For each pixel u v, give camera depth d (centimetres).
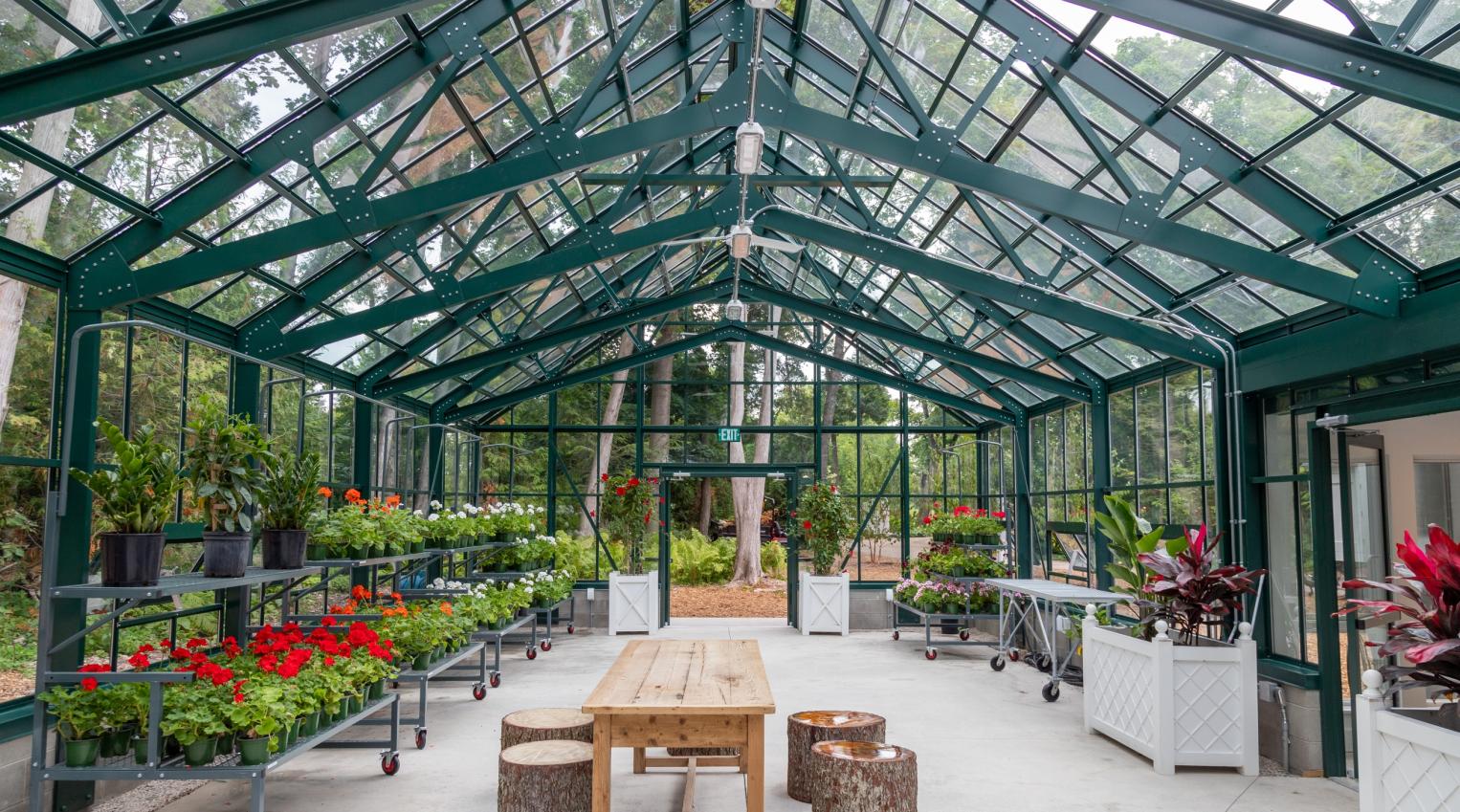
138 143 457
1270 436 648
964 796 511
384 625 612
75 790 473
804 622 1171
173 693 416
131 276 497
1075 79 516
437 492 1098
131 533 402
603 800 396
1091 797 511
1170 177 564
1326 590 566
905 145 543
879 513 1278
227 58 372
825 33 656
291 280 649
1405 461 642
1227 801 506
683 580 1565
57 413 485
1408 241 498
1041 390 1077
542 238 823
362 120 531
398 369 896
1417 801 348
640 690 421
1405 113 428
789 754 510
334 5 378
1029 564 1141
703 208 739
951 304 959
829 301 1232
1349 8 390
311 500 519
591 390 1279
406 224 658
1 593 448
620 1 572
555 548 1081
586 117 668
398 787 520
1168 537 716
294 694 434
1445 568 357
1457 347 479
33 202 443
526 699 759
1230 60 457
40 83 359
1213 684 561
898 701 762
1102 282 709
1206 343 691
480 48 502
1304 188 510
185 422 599
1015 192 535
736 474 1258
